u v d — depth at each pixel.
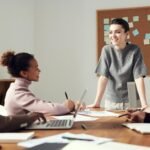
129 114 1.57
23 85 1.65
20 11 4.01
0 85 3.21
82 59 4.02
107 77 2.52
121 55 2.47
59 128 1.26
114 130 1.23
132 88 2.31
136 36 3.84
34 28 4.14
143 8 3.82
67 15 4.08
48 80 4.12
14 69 1.66
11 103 1.60
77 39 4.05
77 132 1.17
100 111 2.04
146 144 0.93
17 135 1.04
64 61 4.08
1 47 3.83
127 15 3.88
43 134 1.13
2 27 3.86
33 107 1.59
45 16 4.14
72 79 4.05
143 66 2.43
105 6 3.95
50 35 4.12
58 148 0.85
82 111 1.99
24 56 1.68
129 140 1.00
